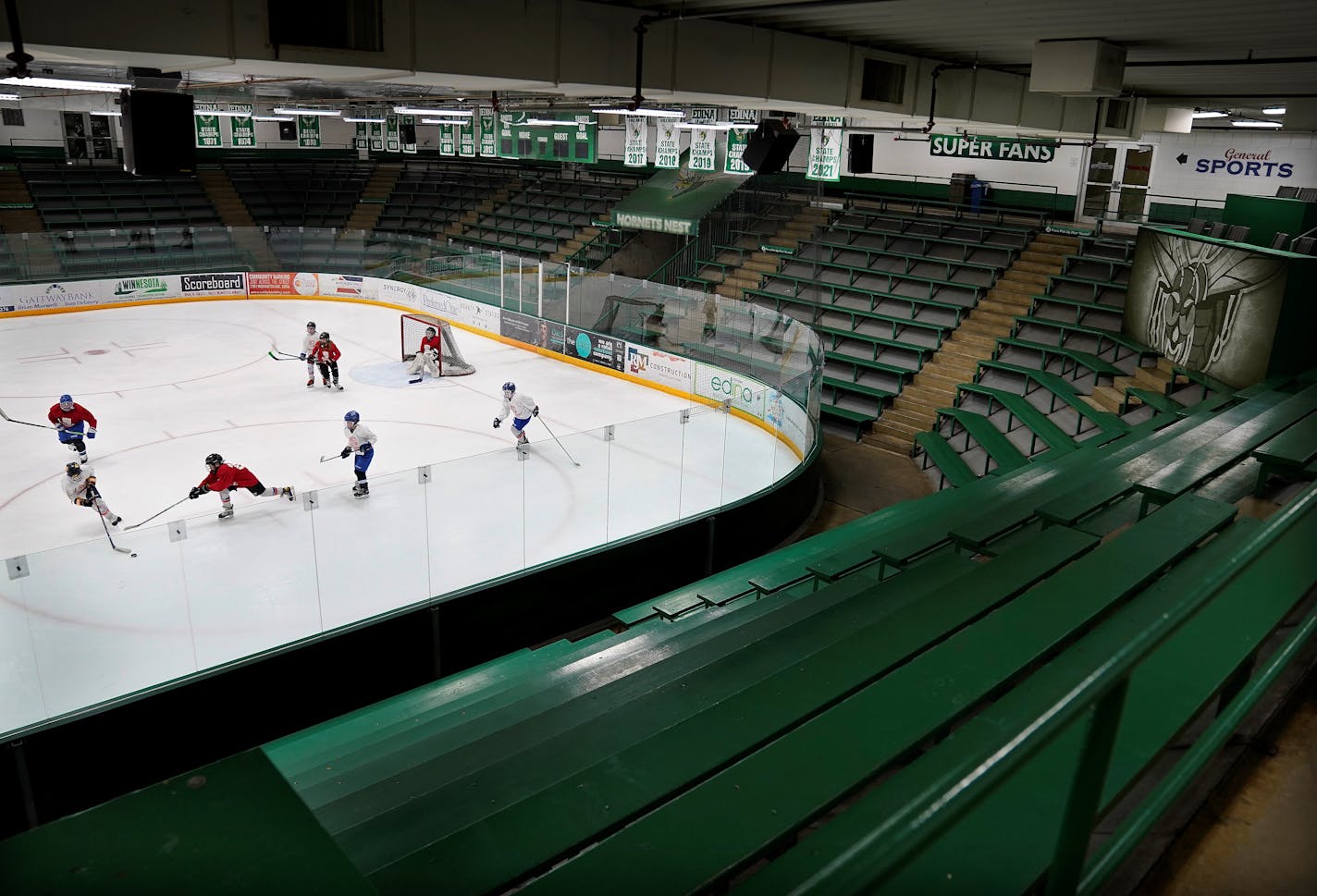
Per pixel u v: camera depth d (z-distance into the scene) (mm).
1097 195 30141
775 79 11891
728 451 14117
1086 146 28969
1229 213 17875
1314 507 2344
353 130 47531
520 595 11297
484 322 27469
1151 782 3039
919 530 8195
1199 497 4945
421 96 26109
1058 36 12008
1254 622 3297
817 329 23906
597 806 2754
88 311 29891
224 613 9742
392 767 5676
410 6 8609
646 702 4457
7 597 8445
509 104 30922
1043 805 2420
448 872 2469
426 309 30078
